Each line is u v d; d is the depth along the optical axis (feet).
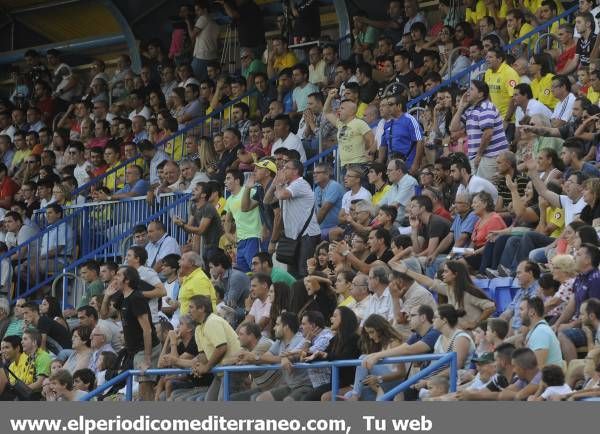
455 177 126.00
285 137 157.69
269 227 138.41
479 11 179.63
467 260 117.50
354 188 134.82
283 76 178.60
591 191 112.98
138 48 217.56
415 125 140.46
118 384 118.52
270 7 215.72
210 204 140.15
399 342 99.19
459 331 96.32
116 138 194.49
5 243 174.91
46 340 137.39
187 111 190.19
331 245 119.65
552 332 92.68
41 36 236.84
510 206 123.44
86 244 167.53
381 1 199.31
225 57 210.79
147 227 152.97
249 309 123.44
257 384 105.70
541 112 136.87
